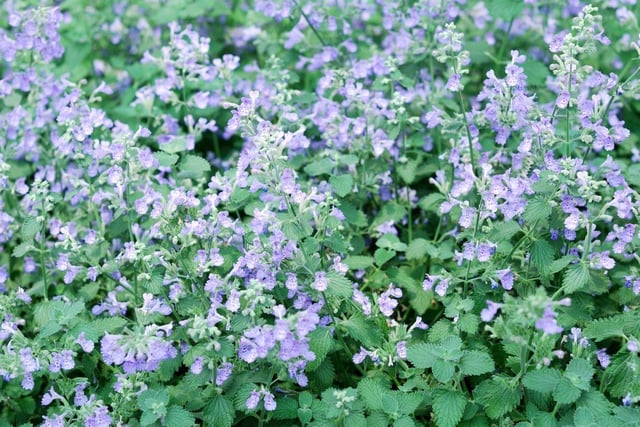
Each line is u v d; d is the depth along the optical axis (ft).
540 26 4.78
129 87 4.76
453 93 4.21
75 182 3.72
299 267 3.21
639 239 3.30
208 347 3.04
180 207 3.35
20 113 4.02
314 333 3.22
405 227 4.02
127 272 3.59
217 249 3.29
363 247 3.77
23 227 3.44
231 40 5.14
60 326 3.19
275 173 3.14
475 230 3.28
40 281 3.73
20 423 3.53
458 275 3.42
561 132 3.80
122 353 3.04
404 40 4.17
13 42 4.02
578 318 3.25
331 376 3.32
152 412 3.04
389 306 3.34
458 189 3.32
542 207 3.17
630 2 4.48
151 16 5.11
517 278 3.38
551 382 3.02
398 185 4.05
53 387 3.43
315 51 4.61
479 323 3.36
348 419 3.09
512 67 3.39
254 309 3.08
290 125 3.83
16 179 4.17
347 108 4.02
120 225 3.54
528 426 3.05
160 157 3.50
